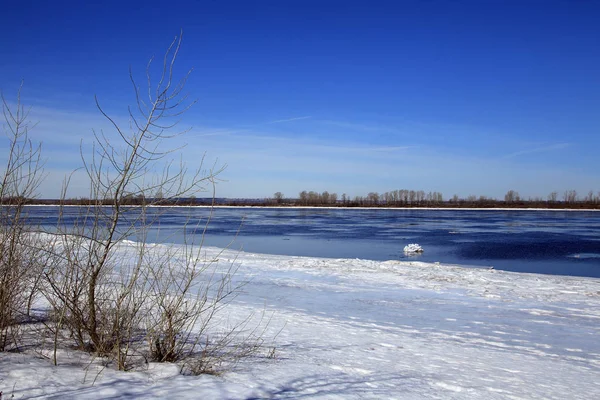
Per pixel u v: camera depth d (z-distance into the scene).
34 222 5.08
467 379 5.29
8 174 4.91
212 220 64.31
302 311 9.75
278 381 4.39
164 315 4.88
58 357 4.43
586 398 4.91
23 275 5.09
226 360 5.11
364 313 10.04
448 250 28.95
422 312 10.41
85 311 4.89
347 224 56.59
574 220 65.69
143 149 4.58
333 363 5.54
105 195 4.59
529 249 29.25
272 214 88.81
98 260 4.67
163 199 4.73
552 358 6.91
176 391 3.71
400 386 4.72
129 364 4.48
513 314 10.44
